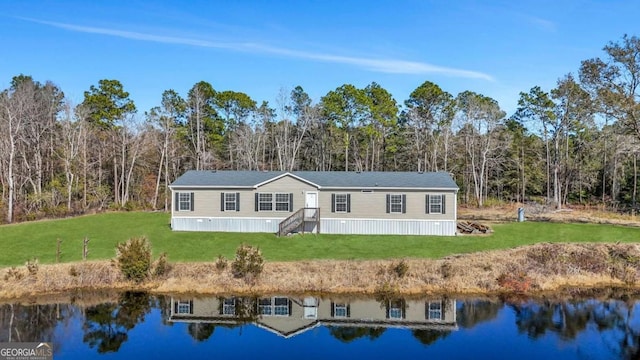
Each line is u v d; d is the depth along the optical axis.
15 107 45.31
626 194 54.19
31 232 29.83
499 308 19.41
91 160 53.03
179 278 21.91
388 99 56.66
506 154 57.66
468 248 26.19
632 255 25.06
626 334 16.50
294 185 30.56
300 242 27.48
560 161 55.44
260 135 57.62
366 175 32.59
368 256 24.56
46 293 20.78
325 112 56.31
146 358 14.30
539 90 51.56
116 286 21.69
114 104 55.78
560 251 25.42
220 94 58.97
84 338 15.88
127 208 44.50
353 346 15.40
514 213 42.59
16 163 47.31
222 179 31.98
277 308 19.27
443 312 18.89
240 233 30.03
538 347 15.37
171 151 53.50
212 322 17.69
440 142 55.78
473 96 55.44
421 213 29.83
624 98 36.56
